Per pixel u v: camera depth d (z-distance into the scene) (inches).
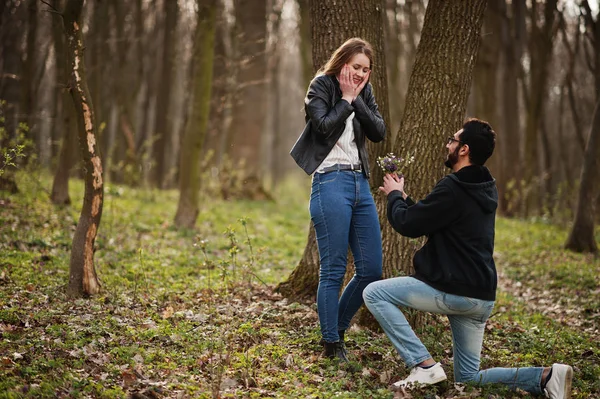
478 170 143.9
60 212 371.2
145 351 164.2
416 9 719.1
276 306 218.1
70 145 407.2
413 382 143.4
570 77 597.3
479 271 139.4
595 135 421.7
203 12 405.7
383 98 211.0
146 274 263.0
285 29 871.7
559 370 141.8
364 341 179.9
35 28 469.7
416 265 146.3
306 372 155.6
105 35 597.0
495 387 146.8
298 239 420.5
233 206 563.5
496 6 625.3
